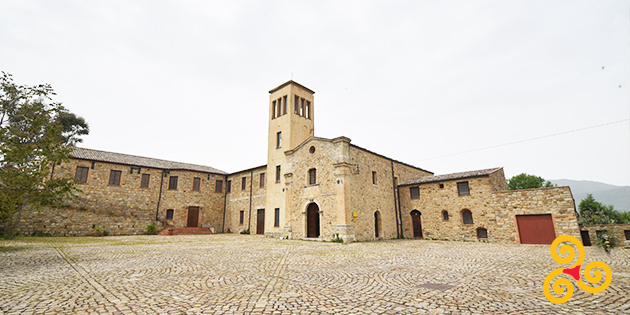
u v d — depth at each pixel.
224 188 34.28
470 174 22.45
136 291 6.26
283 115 26.50
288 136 25.48
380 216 23.45
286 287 6.71
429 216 23.98
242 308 5.10
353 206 20.69
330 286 6.82
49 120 11.51
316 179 22.22
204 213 31.94
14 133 10.22
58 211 23.80
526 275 8.09
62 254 12.16
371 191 22.98
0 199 15.00
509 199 19.92
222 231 33.06
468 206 21.81
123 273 8.24
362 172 22.41
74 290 6.29
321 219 21.20
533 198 19.02
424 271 8.79
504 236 19.75
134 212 28.23
